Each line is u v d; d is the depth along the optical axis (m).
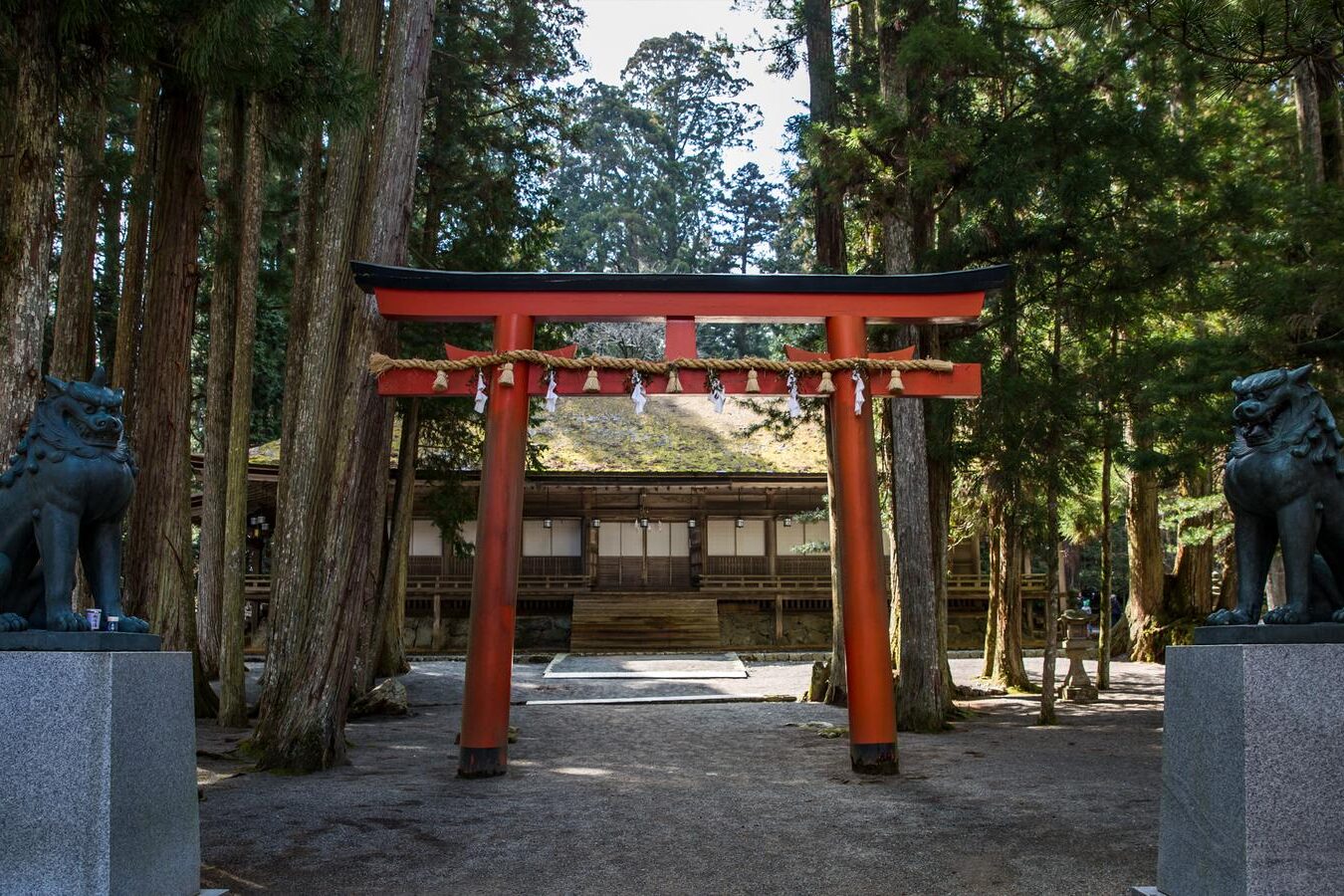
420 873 6.15
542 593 31.81
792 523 33.66
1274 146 17.98
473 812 7.91
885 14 15.10
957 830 7.18
